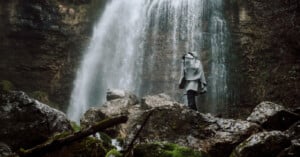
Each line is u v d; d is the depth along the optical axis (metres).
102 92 22.22
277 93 20.55
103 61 22.77
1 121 6.42
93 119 11.73
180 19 22.69
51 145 3.85
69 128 7.31
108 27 23.39
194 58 12.16
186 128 8.53
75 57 22.38
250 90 21.05
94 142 6.37
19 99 6.73
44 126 6.77
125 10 23.83
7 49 20.94
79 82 22.09
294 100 20.12
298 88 20.31
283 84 20.64
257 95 20.84
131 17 23.55
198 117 8.70
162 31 22.70
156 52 22.42
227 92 21.27
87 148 6.22
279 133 7.29
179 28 22.56
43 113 6.86
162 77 21.88
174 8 22.92
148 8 23.38
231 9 22.61
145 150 6.61
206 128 8.49
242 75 21.44
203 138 8.37
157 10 23.11
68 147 6.00
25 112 6.65
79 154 6.07
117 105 12.05
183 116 8.66
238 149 7.24
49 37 21.91
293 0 21.75
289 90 20.42
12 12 21.11
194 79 11.90
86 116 11.90
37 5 21.61
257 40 21.88
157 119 8.70
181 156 6.56
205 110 20.84
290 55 21.11
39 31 21.66
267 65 21.31
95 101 22.06
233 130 8.40
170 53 22.27
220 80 21.52
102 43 23.03
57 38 22.11
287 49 21.27
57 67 21.95
